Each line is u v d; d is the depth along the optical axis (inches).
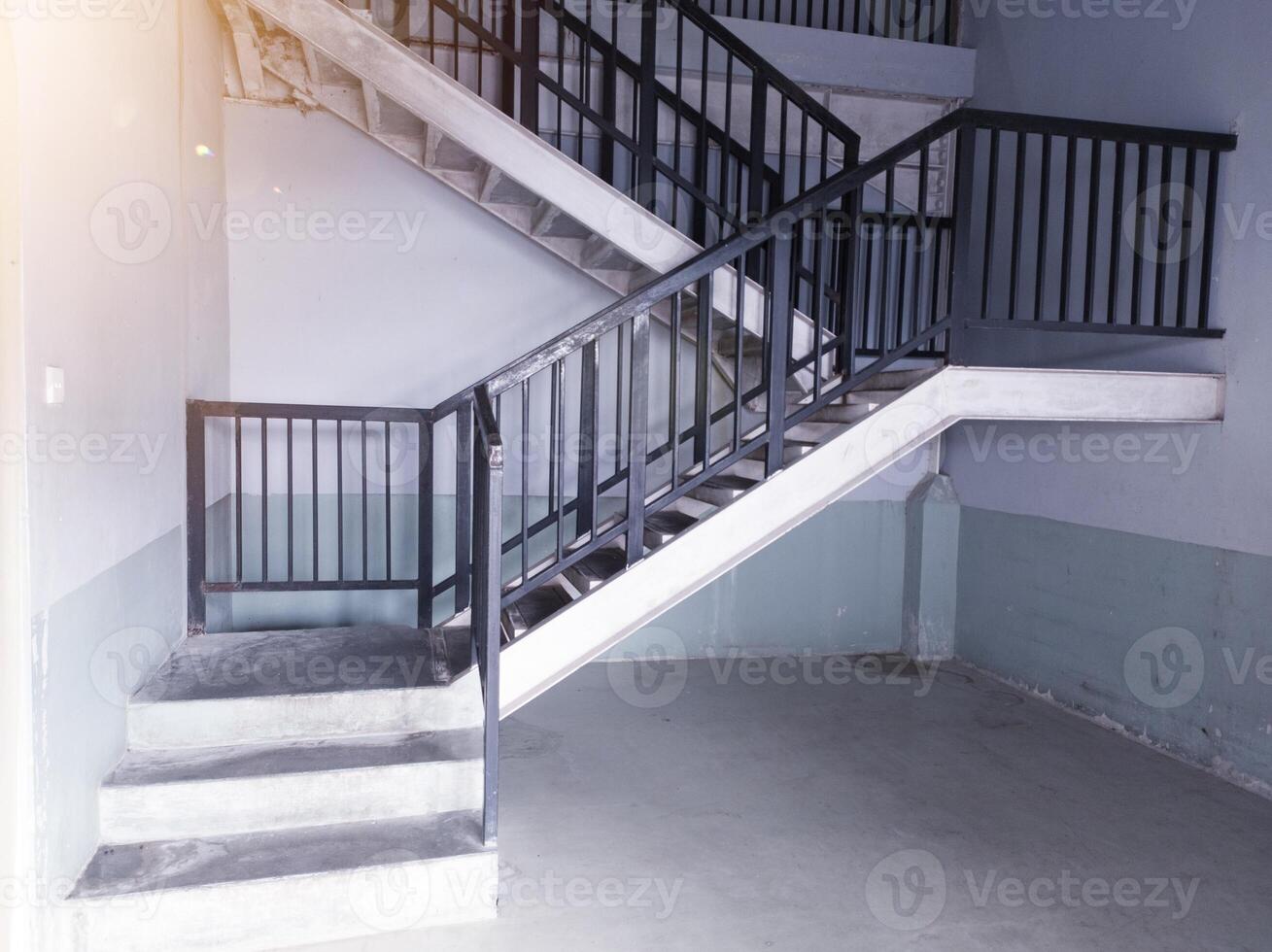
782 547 217.6
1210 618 150.3
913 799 138.7
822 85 207.5
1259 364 140.7
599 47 181.9
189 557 145.2
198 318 153.1
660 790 140.6
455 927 102.6
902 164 214.4
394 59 142.0
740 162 189.9
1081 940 102.0
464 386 193.0
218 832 106.3
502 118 146.6
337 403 188.1
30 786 80.7
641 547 120.3
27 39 79.0
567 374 198.8
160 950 94.3
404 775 111.7
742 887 112.0
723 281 160.1
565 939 100.3
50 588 85.2
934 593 219.6
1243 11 144.4
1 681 78.4
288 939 98.2
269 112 180.2
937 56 212.7
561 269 195.2
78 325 92.6
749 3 215.5
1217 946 101.4
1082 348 179.6
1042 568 190.9
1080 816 133.6
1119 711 170.1
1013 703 187.2
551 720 172.2
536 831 126.0
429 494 155.4
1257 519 141.3
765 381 129.2
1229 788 144.3
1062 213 184.2
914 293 203.0
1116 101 172.1
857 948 99.7
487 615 103.6
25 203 78.4
